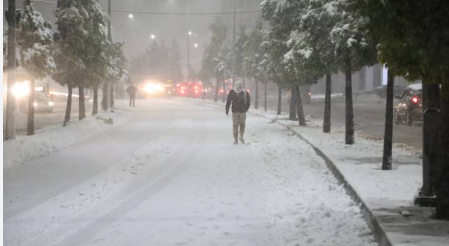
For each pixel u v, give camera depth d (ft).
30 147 53.31
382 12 19.47
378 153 46.24
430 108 26.00
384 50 20.52
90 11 83.61
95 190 35.91
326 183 36.37
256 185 37.47
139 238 24.86
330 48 51.90
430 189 25.86
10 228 26.68
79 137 69.67
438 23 18.61
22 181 39.11
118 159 50.60
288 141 63.00
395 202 26.58
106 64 90.07
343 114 122.72
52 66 67.36
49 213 29.76
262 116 112.57
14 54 59.21
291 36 61.05
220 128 85.76
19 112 124.47
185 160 50.29
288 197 32.86
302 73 65.10
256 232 25.67
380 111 131.85
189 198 33.55
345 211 27.96
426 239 19.94
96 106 115.24
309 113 126.11
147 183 38.78
